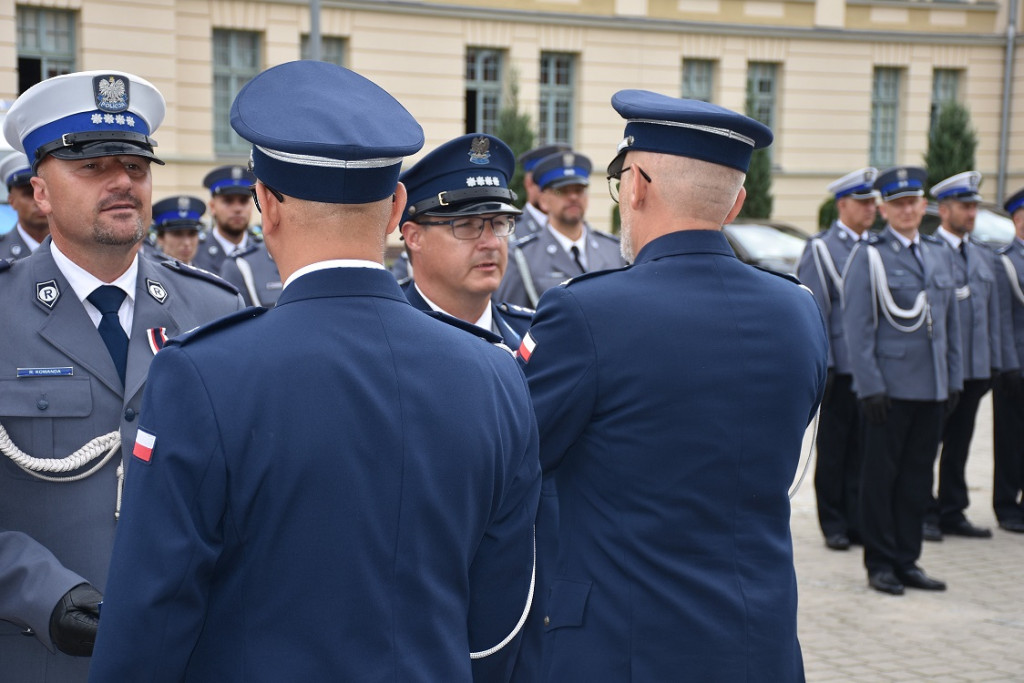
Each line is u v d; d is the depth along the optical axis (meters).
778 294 2.37
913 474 5.75
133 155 2.41
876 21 25.56
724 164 2.33
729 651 2.18
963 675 4.59
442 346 1.73
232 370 1.58
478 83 22.30
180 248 7.54
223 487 1.55
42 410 2.36
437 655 1.64
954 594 5.70
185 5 18.59
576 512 2.33
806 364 2.33
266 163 1.66
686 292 2.29
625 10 23.02
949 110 24.78
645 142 2.35
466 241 3.40
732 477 2.24
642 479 2.23
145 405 1.59
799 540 6.79
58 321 2.43
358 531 1.59
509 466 1.79
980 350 6.80
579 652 2.25
